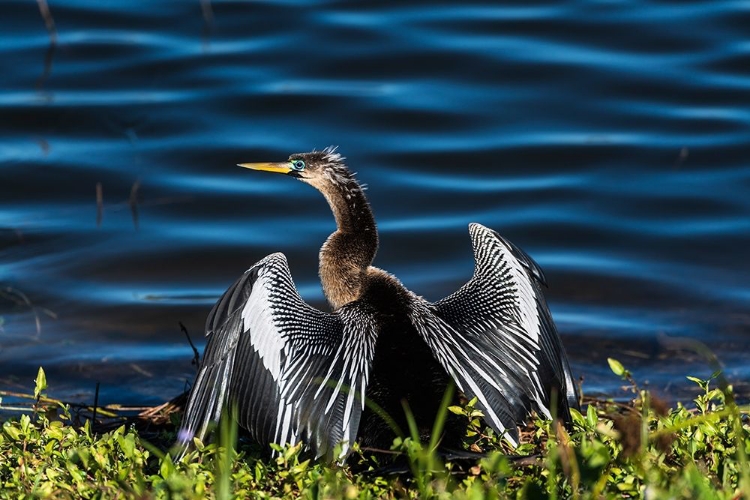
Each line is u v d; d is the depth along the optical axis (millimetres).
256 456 7945
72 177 16781
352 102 18312
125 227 15758
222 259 15227
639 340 13320
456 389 7809
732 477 6617
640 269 15062
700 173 16984
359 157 17359
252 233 15758
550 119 18219
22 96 18438
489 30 20047
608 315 14008
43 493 6531
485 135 17859
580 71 19047
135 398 11898
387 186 16828
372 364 7871
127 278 14812
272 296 8062
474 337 8078
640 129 17969
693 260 15273
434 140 17766
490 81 18953
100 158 17172
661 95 18562
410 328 8148
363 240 9766
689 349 13031
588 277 14898
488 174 17156
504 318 8242
